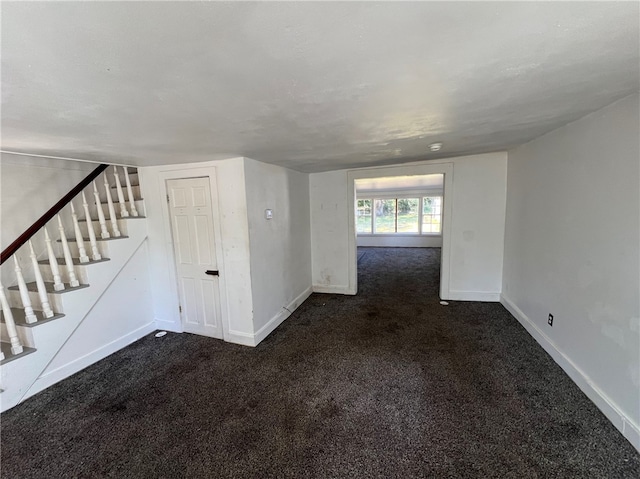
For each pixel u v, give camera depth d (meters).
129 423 2.06
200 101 1.36
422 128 2.11
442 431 1.88
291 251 4.06
